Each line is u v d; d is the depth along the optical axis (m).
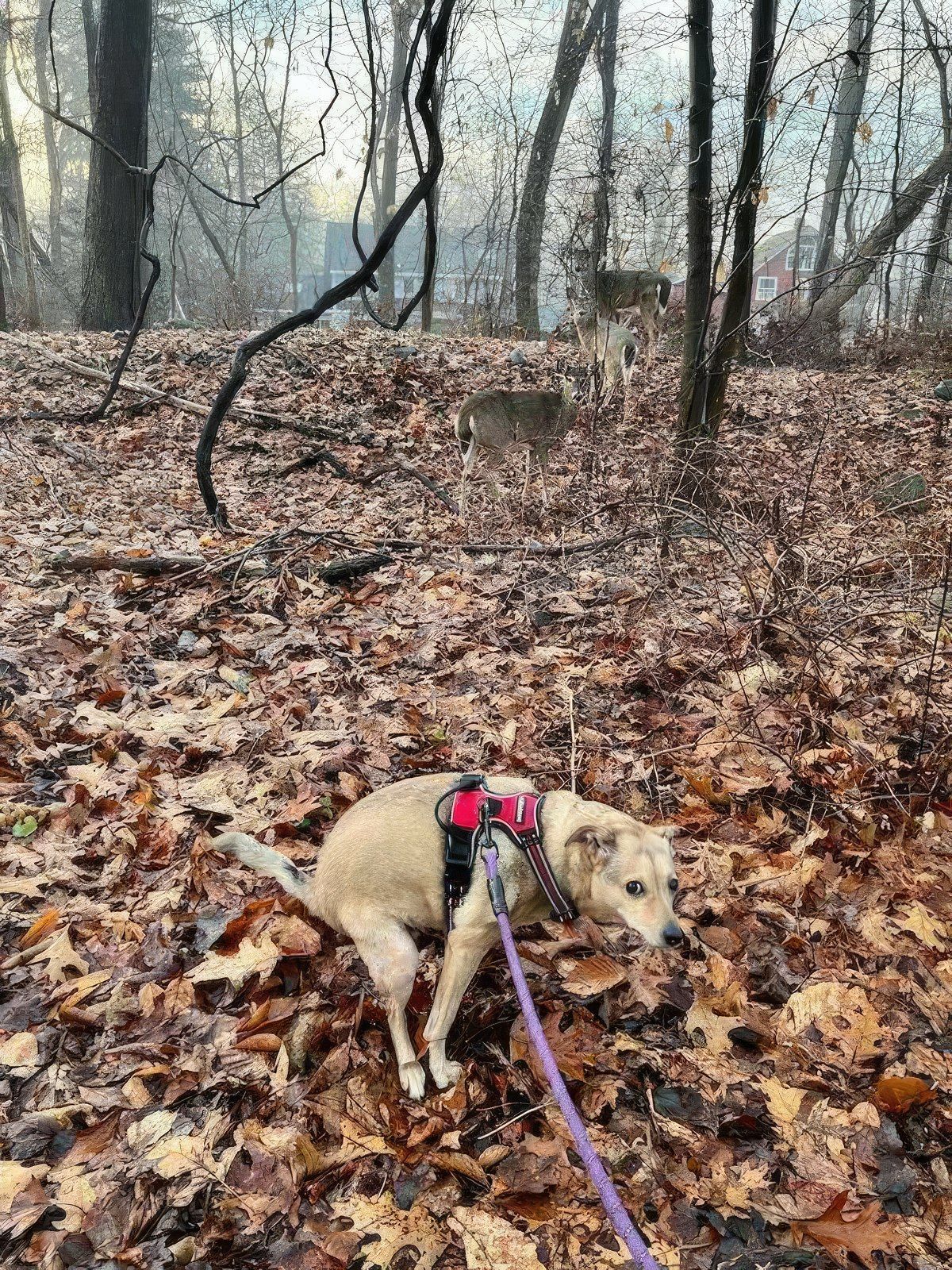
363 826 3.11
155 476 10.45
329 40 6.39
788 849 4.12
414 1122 2.87
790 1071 3.04
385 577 7.30
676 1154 2.75
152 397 12.56
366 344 15.66
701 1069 3.03
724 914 3.71
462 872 2.95
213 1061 3.04
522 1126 2.87
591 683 5.57
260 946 3.46
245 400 13.06
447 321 26.78
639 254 14.80
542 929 3.69
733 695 5.29
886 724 4.97
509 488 10.10
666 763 4.78
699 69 8.16
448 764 4.79
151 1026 3.19
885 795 4.36
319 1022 3.16
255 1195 2.62
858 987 3.30
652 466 8.65
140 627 6.24
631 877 2.86
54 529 8.16
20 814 4.25
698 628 6.09
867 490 8.48
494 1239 2.49
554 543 8.17
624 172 11.68
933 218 18.28
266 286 30.19
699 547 7.38
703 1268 2.44
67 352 14.86
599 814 3.04
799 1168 2.71
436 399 13.32
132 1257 2.44
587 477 10.05
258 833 4.20
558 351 16.16
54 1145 2.77
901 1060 3.05
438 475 10.78
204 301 34.41
